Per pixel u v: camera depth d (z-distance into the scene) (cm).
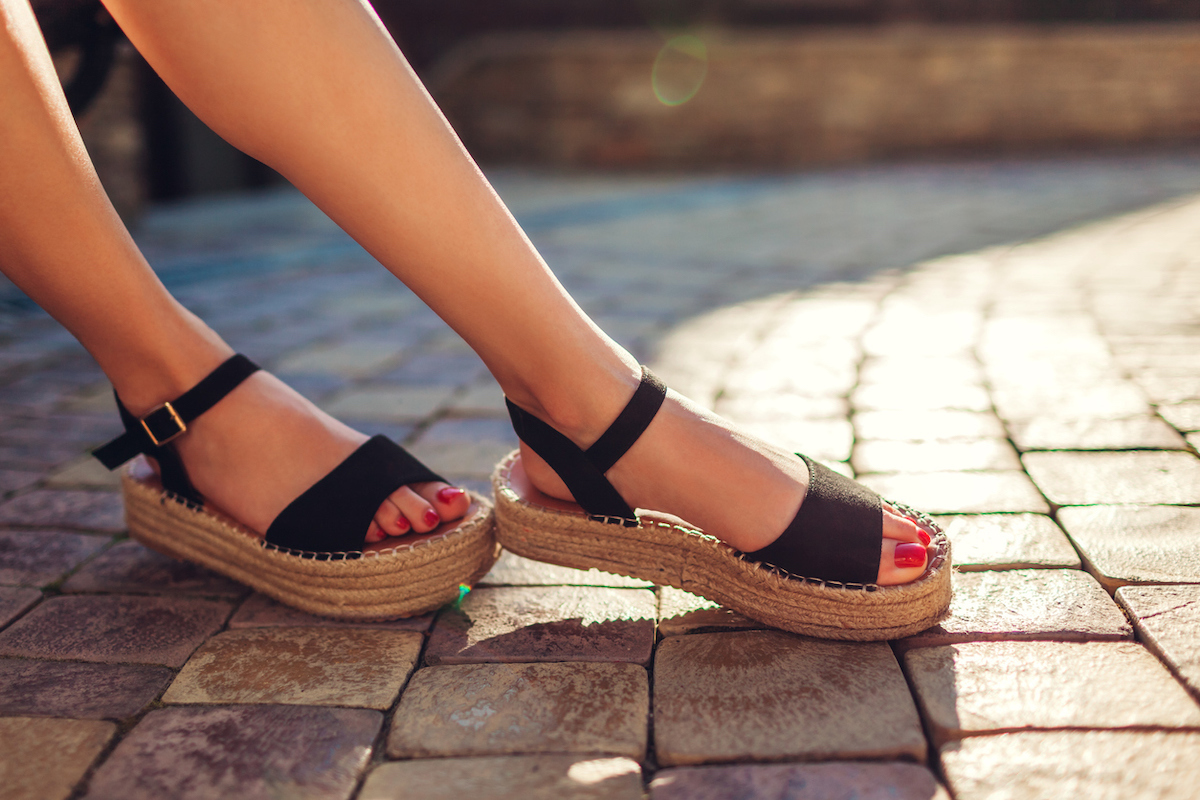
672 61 652
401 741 77
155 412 88
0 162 78
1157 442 109
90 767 75
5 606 90
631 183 547
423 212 77
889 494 102
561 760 75
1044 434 112
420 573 86
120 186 360
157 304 87
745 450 84
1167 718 75
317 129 76
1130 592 86
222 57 75
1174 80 620
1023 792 72
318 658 84
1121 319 159
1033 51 625
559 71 664
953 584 88
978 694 78
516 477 92
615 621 87
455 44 845
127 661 84
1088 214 310
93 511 105
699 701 79
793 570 83
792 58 641
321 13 75
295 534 87
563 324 81
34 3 98
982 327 161
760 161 659
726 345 159
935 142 648
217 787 74
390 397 137
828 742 75
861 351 150
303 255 288
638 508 86
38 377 154
